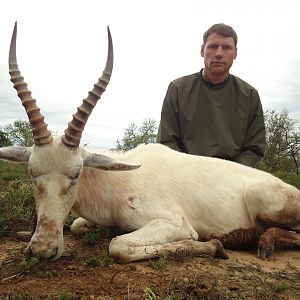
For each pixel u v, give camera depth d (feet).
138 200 4.04
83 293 2.73
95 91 3.67
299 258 4.03
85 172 4.04
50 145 3.45
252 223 4.34
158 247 3.62
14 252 3.82
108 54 3.82
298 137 17.71
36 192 3.45
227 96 5.73
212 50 5.58
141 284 2.91
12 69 3.65
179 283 2.93
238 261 3.76
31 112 3.49
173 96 5.82
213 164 4.51
